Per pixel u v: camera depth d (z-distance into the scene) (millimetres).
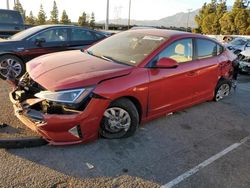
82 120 3574
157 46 4504
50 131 3531
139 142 4117
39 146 3771
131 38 4945
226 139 4492
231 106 6051
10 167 3316
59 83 3570
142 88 4113
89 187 3107
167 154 3877
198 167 3641
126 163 3578
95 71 3869
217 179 3436
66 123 3508
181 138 4379
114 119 3979
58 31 7766
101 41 5297
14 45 7070
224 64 5945
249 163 3844
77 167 3410
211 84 5711
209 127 4887
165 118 5055
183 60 4918
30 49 7277
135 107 4145
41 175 3227
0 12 12430
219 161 3824
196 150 4062
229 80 6289
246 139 4551
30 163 3418
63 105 3496
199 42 5305
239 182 3414
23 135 3928
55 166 3396
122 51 4613
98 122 3748
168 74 4492
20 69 7273
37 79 3766
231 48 14258
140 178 3322
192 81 5078
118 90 3805
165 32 5012
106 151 3791
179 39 4816
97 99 3637
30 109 3645
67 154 3646
